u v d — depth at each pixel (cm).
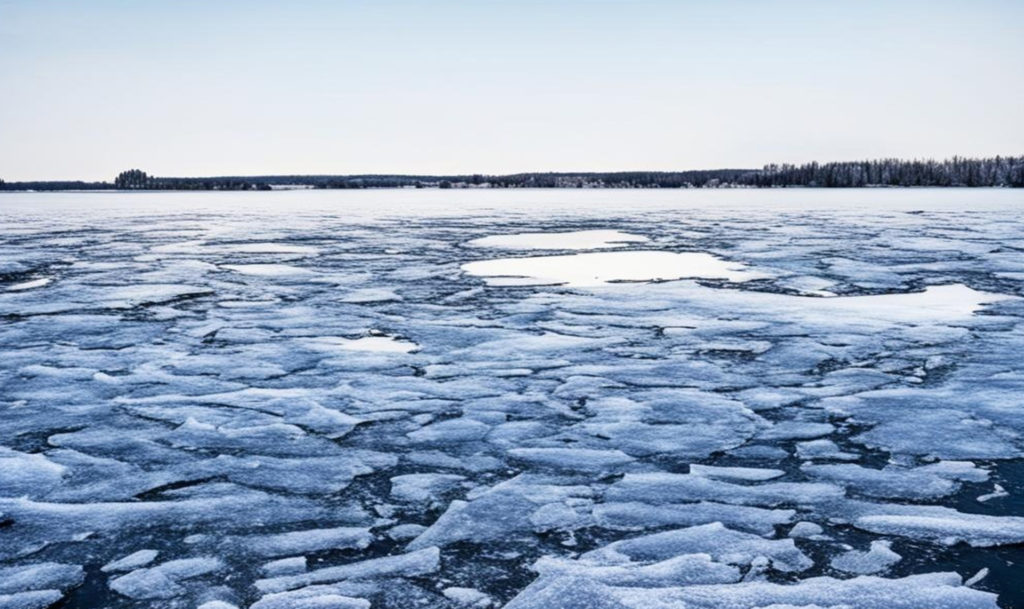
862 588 336
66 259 1702
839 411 600
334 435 552
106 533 400
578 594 328
